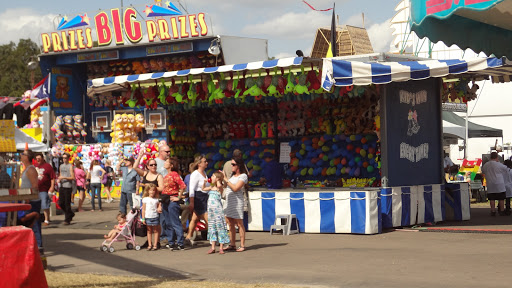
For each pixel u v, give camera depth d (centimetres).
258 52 3153
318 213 1553
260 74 1577
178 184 1376
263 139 1917
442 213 1736
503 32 1312
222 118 1984
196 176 1427
